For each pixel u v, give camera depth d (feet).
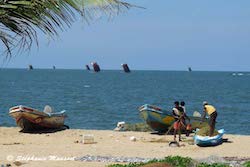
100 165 165.99
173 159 135.64
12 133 254.47
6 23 33.19
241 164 162.20
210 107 217.36
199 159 167.84
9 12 32.76
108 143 223.51
